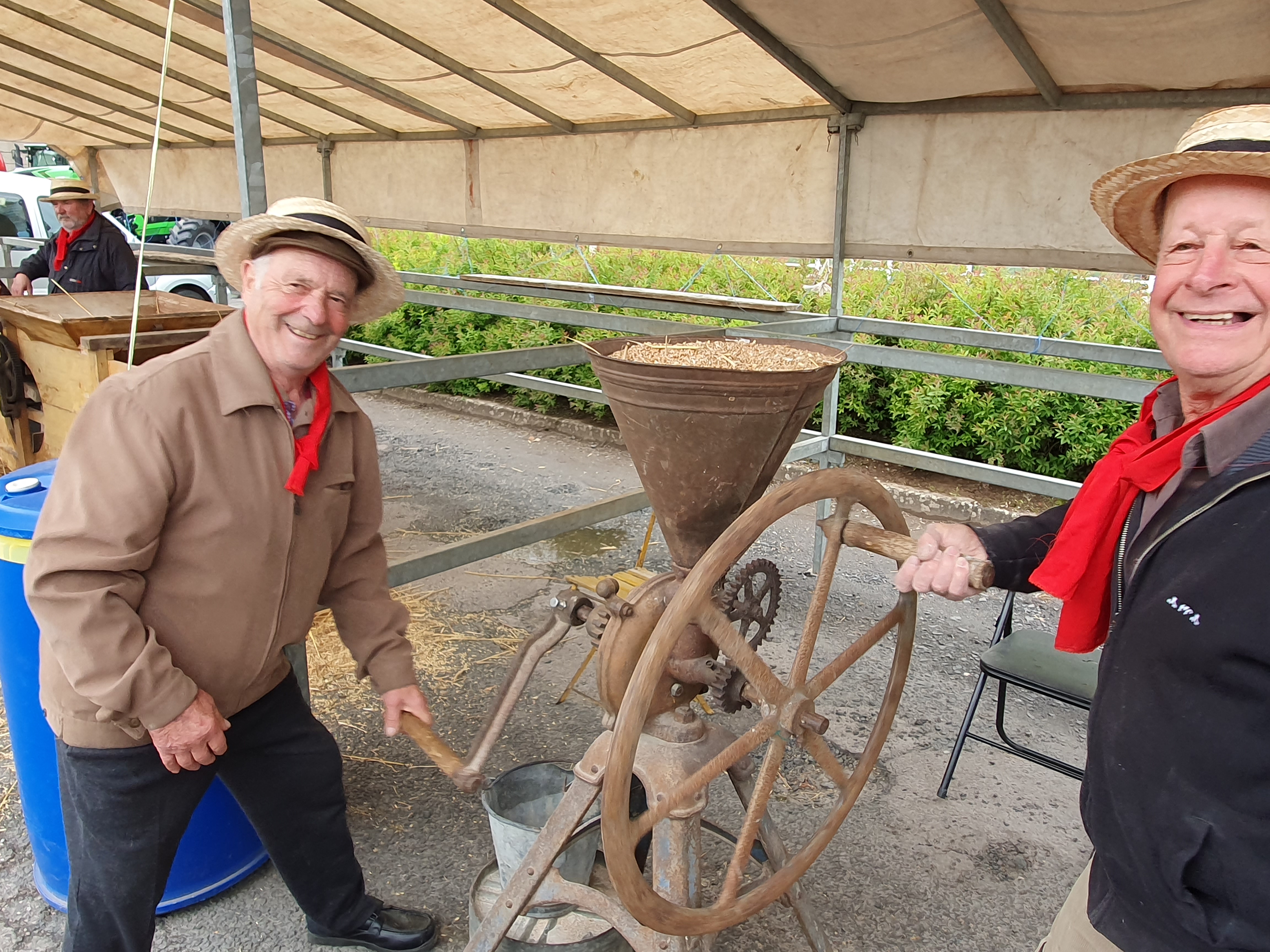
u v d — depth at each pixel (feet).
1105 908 4.20
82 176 27.30
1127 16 9.05
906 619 5.92
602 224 17.03
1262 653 3.44
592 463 21.12
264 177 7.75
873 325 13.73
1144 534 3.98
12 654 6.58
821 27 10.70
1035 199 11.99
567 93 15.15
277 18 13.82
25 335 12.10
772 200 14.60
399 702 5.98
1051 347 11.95
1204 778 3.65
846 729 10.48
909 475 19.57
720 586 5.28
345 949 7.14
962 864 8.33
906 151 12.96
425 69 15.31
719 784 9.37
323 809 6.46
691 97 14.23
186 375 5.00
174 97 19.92
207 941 7.16
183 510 5.02
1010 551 4.99
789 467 20.71
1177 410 4.29
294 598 5.61
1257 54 9.25
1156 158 3.77
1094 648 4.61
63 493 4.73
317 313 5.16
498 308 17.31
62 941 7.13
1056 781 9.64
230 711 5.61
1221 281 3.74
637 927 5.33
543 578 14.64
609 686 5.12
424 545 15.76
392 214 20.92
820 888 7.97
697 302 15.99
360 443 6.03
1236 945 3.63
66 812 5.50
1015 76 11.10
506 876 6.31
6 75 20.02
